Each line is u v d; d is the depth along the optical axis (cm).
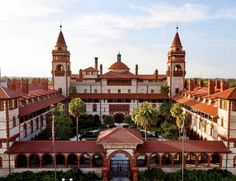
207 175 5025
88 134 8506
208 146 5475
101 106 10625
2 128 5175
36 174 5091
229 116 5381
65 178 4925
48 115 8044
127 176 5312
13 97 5219
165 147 5416
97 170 5334
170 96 10769
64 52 10512
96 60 12275
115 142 5100
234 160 5441
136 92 11206
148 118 6303
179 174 5103
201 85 10738
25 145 5344
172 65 10688
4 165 5241
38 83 12219
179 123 6762
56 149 5284
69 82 10756
